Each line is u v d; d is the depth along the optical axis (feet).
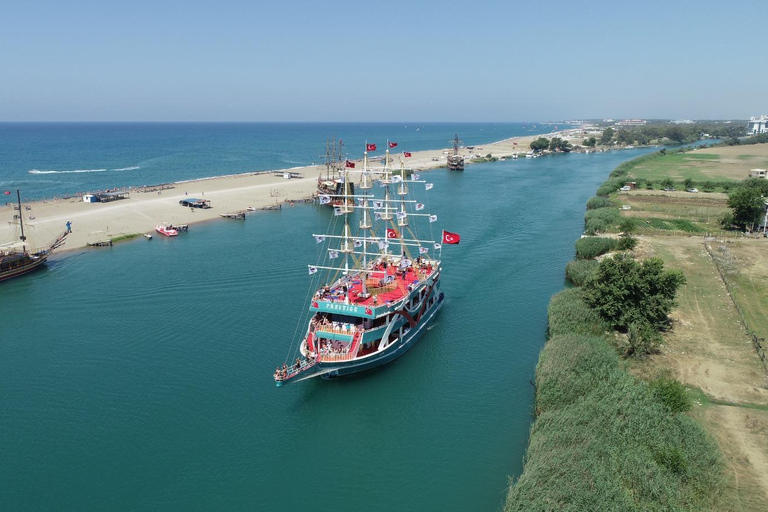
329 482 157.48
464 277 334.65
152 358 225.76
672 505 121.90
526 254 383.45
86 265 353.92
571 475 132.16
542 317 272.72
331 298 227.20
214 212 533.96
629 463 133.49
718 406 172.76
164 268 345.92
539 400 181.57
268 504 148.15
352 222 493.36
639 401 158.61
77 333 249.14
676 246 378.32
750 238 400.06
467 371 221.05
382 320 222.48
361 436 179.11
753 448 149.79
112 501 147.54
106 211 517.14
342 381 212.84
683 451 139.23
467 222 481.87
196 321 262.47
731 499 129.39
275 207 570.05
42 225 453.99
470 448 172.76
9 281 321.11
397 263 276.41
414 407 195.93
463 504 148.56
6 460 162.61
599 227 428.97
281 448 172.24
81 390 201.26
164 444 171.83
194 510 145.48
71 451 167.43
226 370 216.74
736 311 256.11
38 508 144.36
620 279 235.40
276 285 314.14
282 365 220.23
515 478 157.48
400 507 147.74
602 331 230.68
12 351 230.68
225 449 170.71
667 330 236.22
